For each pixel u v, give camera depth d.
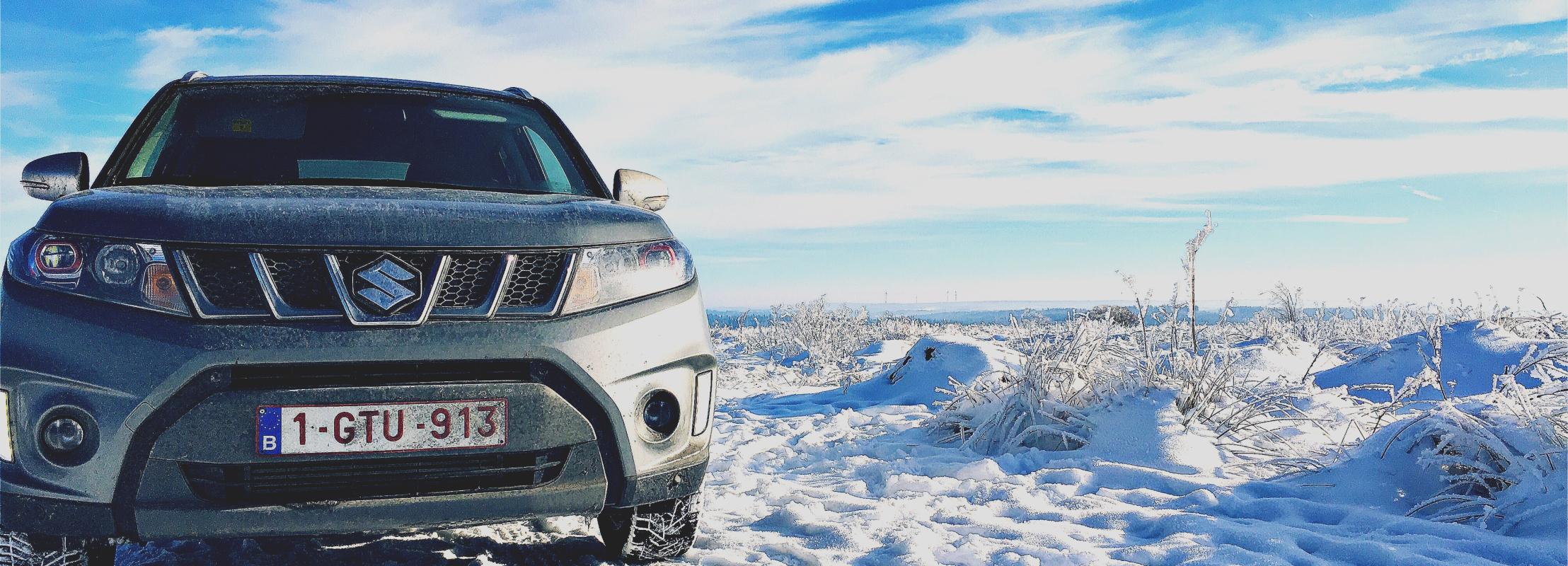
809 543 3.52
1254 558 3.08
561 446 2.63
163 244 2.42
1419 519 3.49
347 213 2.54
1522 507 3.40
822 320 14.21
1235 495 3.97
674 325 2.82
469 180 3.56
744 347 15.77
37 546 2.55
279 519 2.45
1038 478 4.50
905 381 8.26
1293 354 8.23
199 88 3.75
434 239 2.54
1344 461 4.25
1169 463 4.61
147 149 3.41
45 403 2.37
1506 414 3.81
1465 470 3.80
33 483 2.38
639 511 3.08
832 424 6.65
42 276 2.45
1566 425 3.66
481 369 2.57
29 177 3.19
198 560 3.25
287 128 3.63
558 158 3.86
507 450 2.56
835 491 4.53
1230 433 4.98
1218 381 5.19
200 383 2.38
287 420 2.42
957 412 5.84
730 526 3.80
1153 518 3.68
